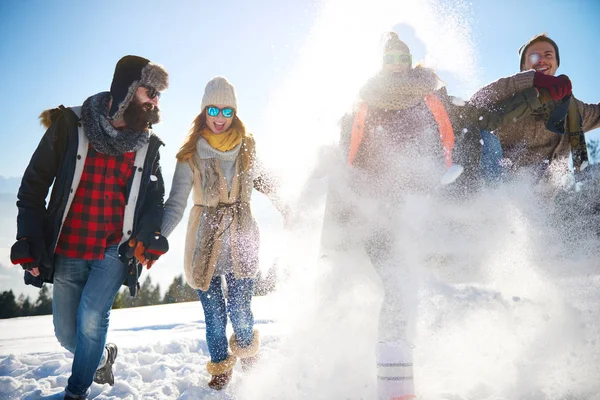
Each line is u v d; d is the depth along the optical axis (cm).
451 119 286
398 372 258
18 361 439
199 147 340
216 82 343
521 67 422
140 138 309
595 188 351
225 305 350
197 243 336
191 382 358
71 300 316
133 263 315
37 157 297
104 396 328
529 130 366
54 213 297
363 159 285
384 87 271
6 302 4356
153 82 301
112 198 311
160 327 671
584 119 404
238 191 345
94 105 298
